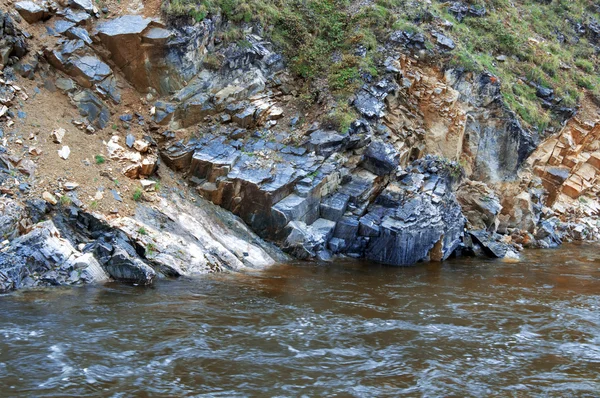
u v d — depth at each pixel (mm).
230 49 13758
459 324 8664
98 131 11984
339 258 12555
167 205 11398
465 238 14531
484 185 15586
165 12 13117
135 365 6512
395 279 11289
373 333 8047
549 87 19188
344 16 16312
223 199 12203
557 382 6727
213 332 7633
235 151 12656
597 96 20734
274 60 14539
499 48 19266
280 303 9086
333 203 12703
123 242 9922
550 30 23078
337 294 9867
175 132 12695
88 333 7254
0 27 11297
